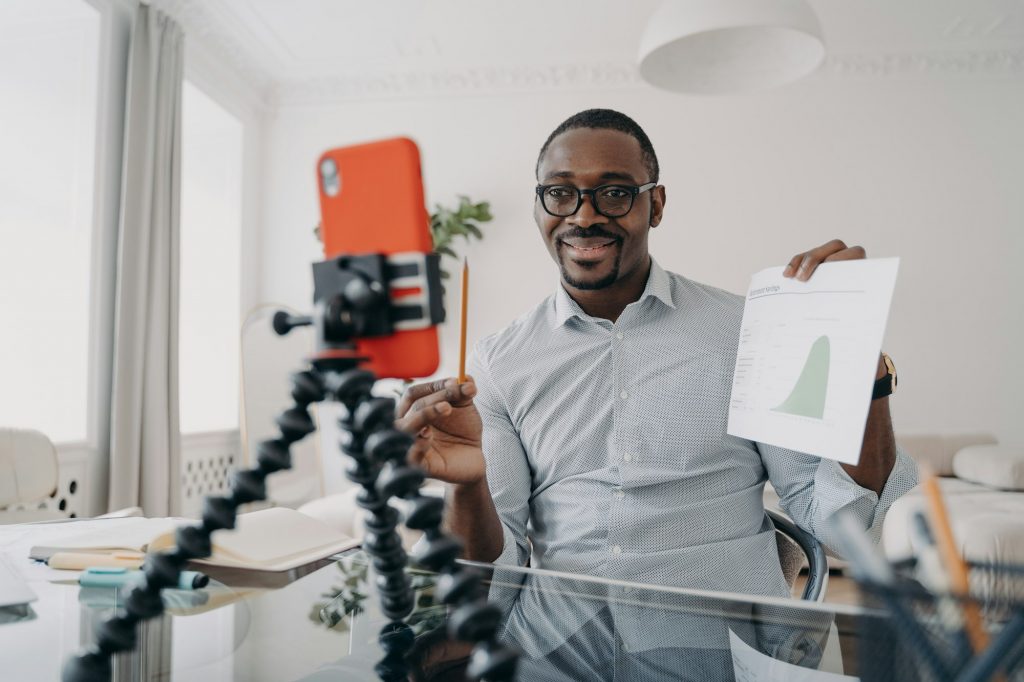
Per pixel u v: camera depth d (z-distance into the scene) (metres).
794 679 0.50
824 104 4.07
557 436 1.18
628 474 1.12
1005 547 2.16
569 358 1.19
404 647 0.55
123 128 3.02
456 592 0.43
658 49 2.33
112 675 0.50
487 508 0.91
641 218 1.15
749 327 0.91
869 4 3.49
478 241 4.20
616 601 0.65
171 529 0.88
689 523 1.10
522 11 3.55
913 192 4.04
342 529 2.62
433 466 0.80
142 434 2.97
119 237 2.89
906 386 4.01
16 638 0.58
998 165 4.01
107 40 2.94
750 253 4.09
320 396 0.47
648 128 4.14
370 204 0.47
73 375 2.86
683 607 0.64
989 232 4.01
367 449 0.45
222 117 4.03
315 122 4.33
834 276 0.81
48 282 2.86
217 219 4.15
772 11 1.99
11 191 2.79
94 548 0.80
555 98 4.19
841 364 0.76
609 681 0.49
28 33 2.85
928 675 0.25
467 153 4.23
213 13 3.50
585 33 3.77
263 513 0.90
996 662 0.24
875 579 0.26
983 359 3.99
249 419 3.56
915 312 4.03
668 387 1.15
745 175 4.10
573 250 1.15
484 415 1.23
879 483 0.99
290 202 4.32
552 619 0.61
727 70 2.42
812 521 1.09
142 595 0.47
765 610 0.63
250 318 3.84
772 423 0.83
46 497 1.94
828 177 4.07
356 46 3.89
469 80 4.19
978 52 3.91
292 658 0.54
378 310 0.46
